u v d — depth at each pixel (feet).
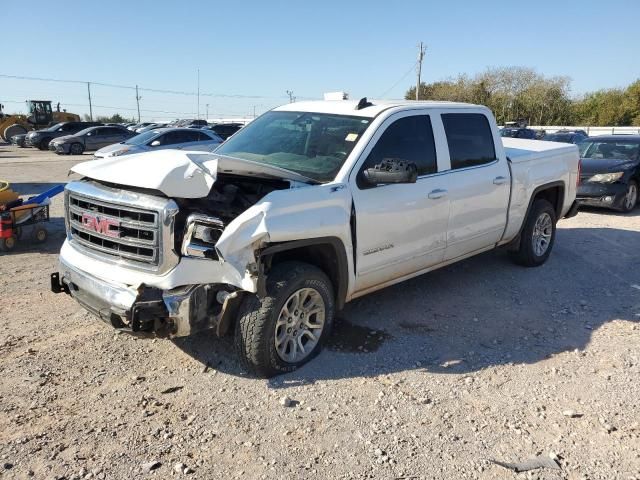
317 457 10.27
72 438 10.61
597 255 25.21
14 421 11.07
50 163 77.36
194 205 12.66
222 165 12.52
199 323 11.98
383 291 19.48
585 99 243.40
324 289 13.62
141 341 14.83
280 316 12.83
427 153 16.55
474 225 18.38
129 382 12.76
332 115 16.35
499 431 11.27
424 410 11.94
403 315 17.30
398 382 13.10
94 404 11.81
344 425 11.30
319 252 13.98
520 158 20.53
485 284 20.56
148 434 10.81
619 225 32.71
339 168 14.25
